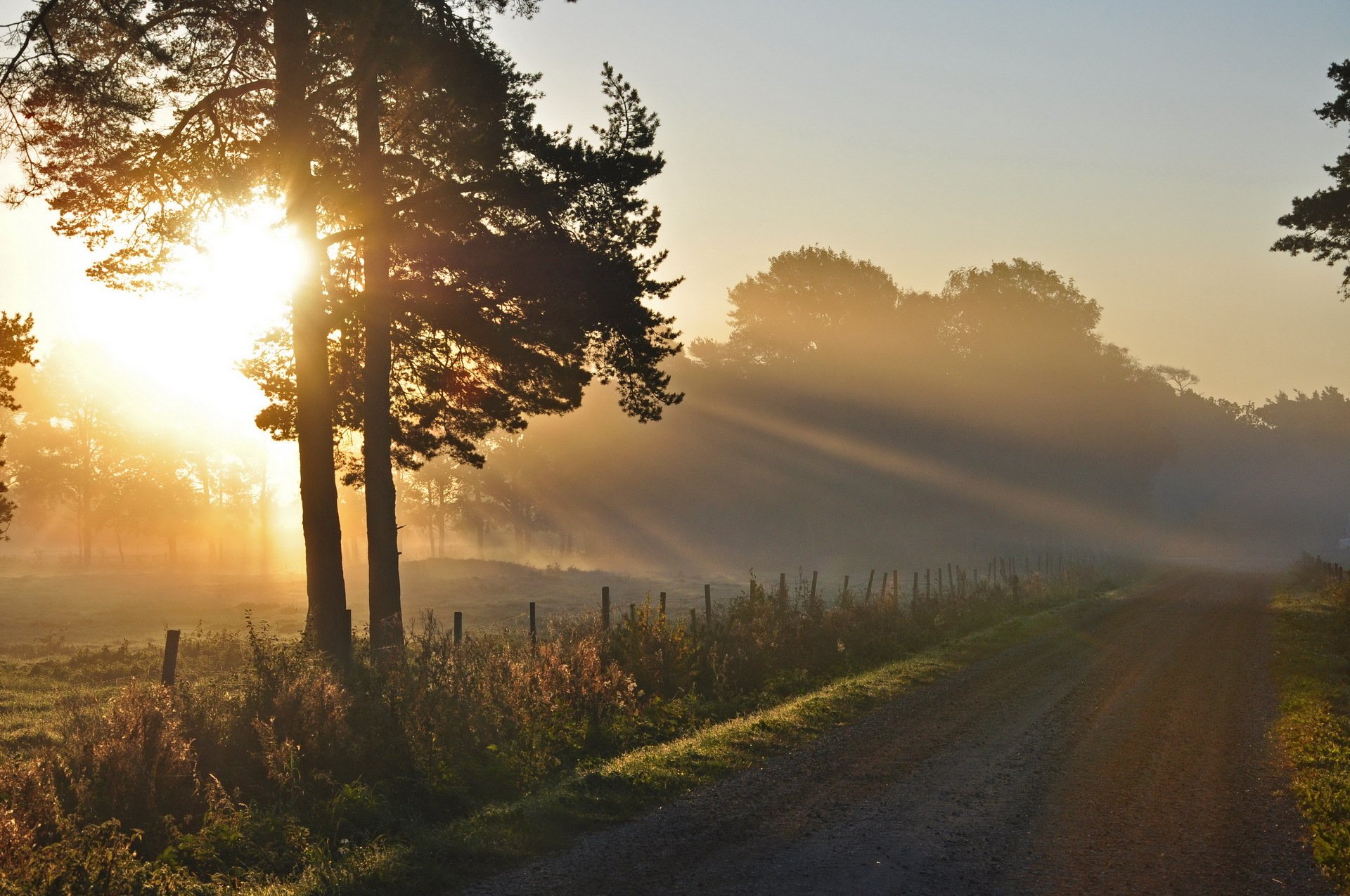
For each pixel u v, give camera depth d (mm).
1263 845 8602
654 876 7902
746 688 18094
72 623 43438
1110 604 38875
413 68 19703
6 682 22141
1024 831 9023
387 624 17906
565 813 9695
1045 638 26500
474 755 11812
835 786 10781
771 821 9422
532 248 20719
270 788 10258
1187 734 13531
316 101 19969
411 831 9453
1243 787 10609
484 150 20391
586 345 23344
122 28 18344
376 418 22250
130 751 9531
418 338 24266
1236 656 22375
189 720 10875
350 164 20703
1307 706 15273
